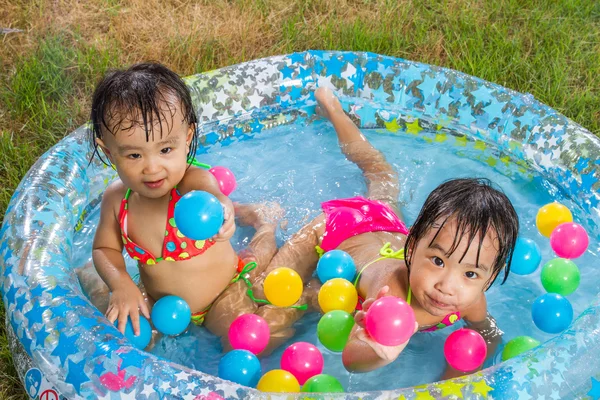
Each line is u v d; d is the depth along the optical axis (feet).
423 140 12.96
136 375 7.59
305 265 10.40
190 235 8.38
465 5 17.15
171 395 7.40
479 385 7.40
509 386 7.42
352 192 11.78
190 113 8.83
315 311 9.93
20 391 9.07
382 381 8.86
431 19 16.85
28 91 14.05
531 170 12.08
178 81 8.71
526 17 16.75
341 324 8.67
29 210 9.75
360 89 13.47
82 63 14.94
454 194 8.07
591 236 10.79
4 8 16.60
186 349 9.38
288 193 11.76
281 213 11.32
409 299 8.80
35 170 10.59
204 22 16.66
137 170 8.50
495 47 15.84
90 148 11.34
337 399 7.23
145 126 8.14
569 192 11.39
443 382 7.44
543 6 17.16
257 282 9.95
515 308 9.91
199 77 13.00
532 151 12.01
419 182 12.02
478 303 9.21
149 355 7.82
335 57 13.57
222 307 9.62
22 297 8.57
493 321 9.62
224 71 13.20
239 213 11.23
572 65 15.31
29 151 12.76
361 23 16.57
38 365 8.04
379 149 12.75
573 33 16.26
